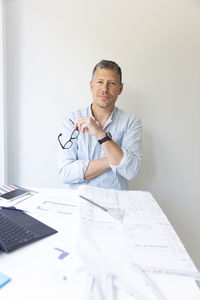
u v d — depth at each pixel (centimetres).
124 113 147
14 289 53
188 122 168
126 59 160
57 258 64
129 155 125
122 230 72
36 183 175
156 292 49
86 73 162
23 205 94
